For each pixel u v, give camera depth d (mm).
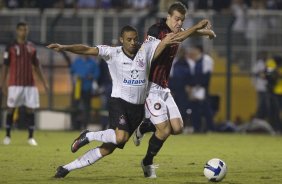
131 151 46219
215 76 79312
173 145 54062
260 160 40844
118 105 29203
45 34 81375
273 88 75188
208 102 73875
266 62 75562
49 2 84875
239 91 78812
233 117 78688
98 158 29500
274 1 85688
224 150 49062
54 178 30047
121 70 29188
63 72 77625
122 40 29156
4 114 75000
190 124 74375
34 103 52188
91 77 74062
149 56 29375
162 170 34469
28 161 38188
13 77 51781
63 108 76312
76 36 81750
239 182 29672
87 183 28562
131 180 29906
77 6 85688
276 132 75000
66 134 67938
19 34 51812
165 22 31875
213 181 29531
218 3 85000
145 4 85750
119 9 82688
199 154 44906
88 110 75125
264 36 81750
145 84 29453
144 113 30828
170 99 31391
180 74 73062
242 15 81812
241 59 81125
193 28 29000
